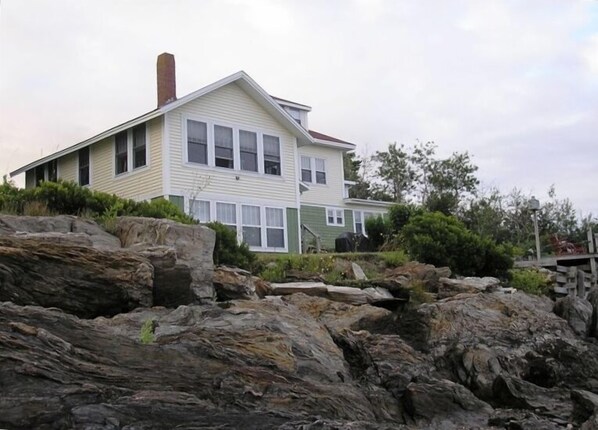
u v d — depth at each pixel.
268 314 9.66
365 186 64.56
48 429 5.54
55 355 6.21
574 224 51.09
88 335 6.86
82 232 11.34
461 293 14.85
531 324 13.46
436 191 58.97
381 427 6.65
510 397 9.62
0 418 5.45
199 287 11.02
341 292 13.47
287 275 15.33
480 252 18.39
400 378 9.21
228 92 25.73
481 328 12.76
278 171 27.02
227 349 7.68
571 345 12.57
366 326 12.37
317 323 10.30
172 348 7.20
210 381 6.87
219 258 15.09
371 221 28.08
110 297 9.13
